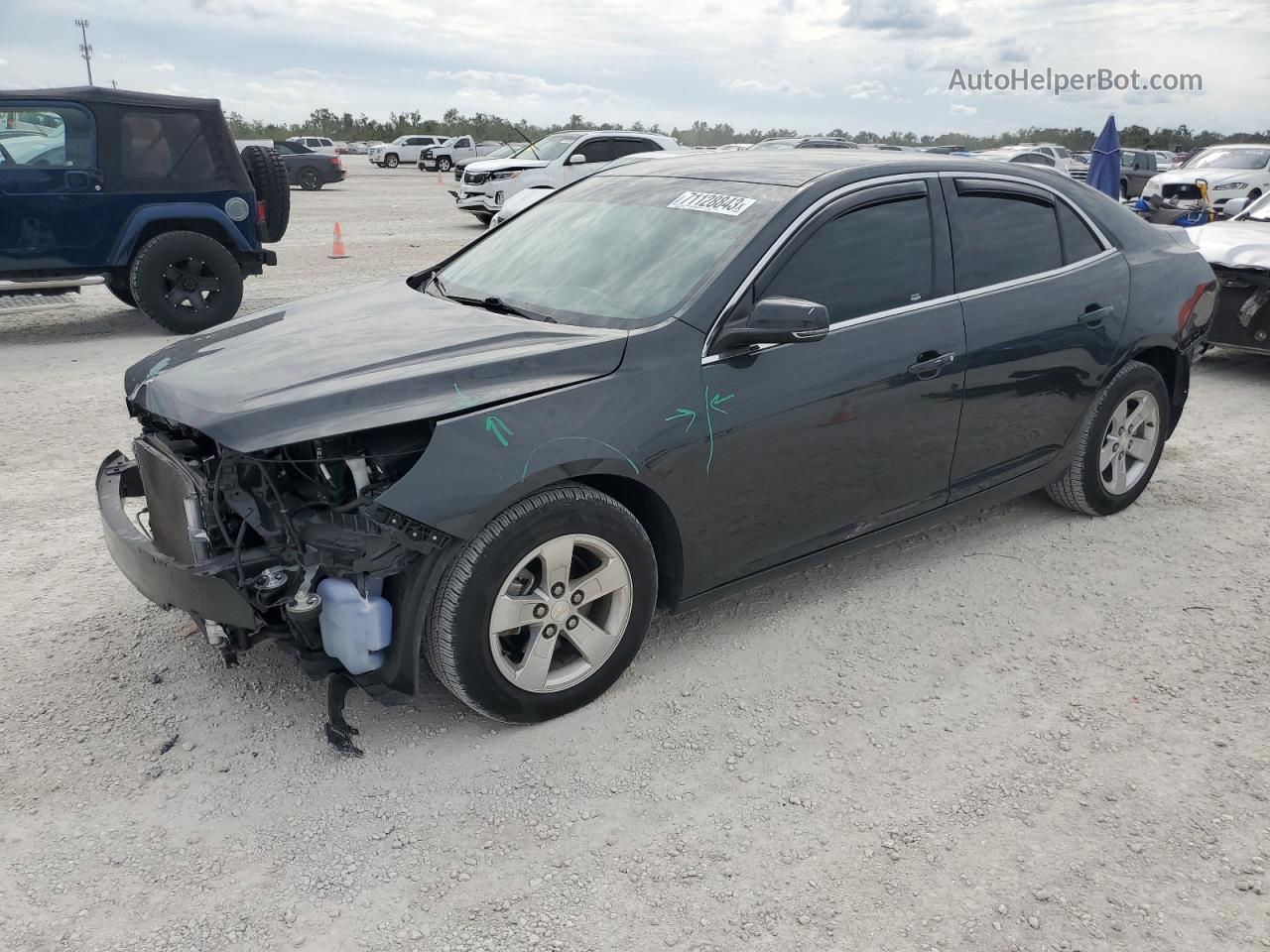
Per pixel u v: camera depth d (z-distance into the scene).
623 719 3.38
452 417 2.96
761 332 3.31
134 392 3.45
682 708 3.45
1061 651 3.87
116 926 2.49
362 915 2.54
